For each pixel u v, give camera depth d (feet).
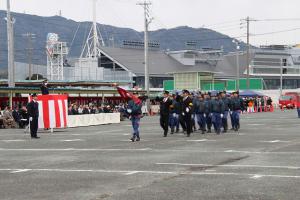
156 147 64.64
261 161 48.75
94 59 344.49
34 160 52.16
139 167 45.42
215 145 66.54
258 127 107.86
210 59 445.37
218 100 89.81
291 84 487.20
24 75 309.42
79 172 42.75
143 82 380.99
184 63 422.00
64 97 104.73
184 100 83.82
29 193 33.22
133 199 30.78
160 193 32.60
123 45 410.52
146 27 222.69
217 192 32.65
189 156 53.72
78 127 124.16
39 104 102.17
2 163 50.01
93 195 32.24
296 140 73.56
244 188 33.99
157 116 201.87
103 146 67.00
